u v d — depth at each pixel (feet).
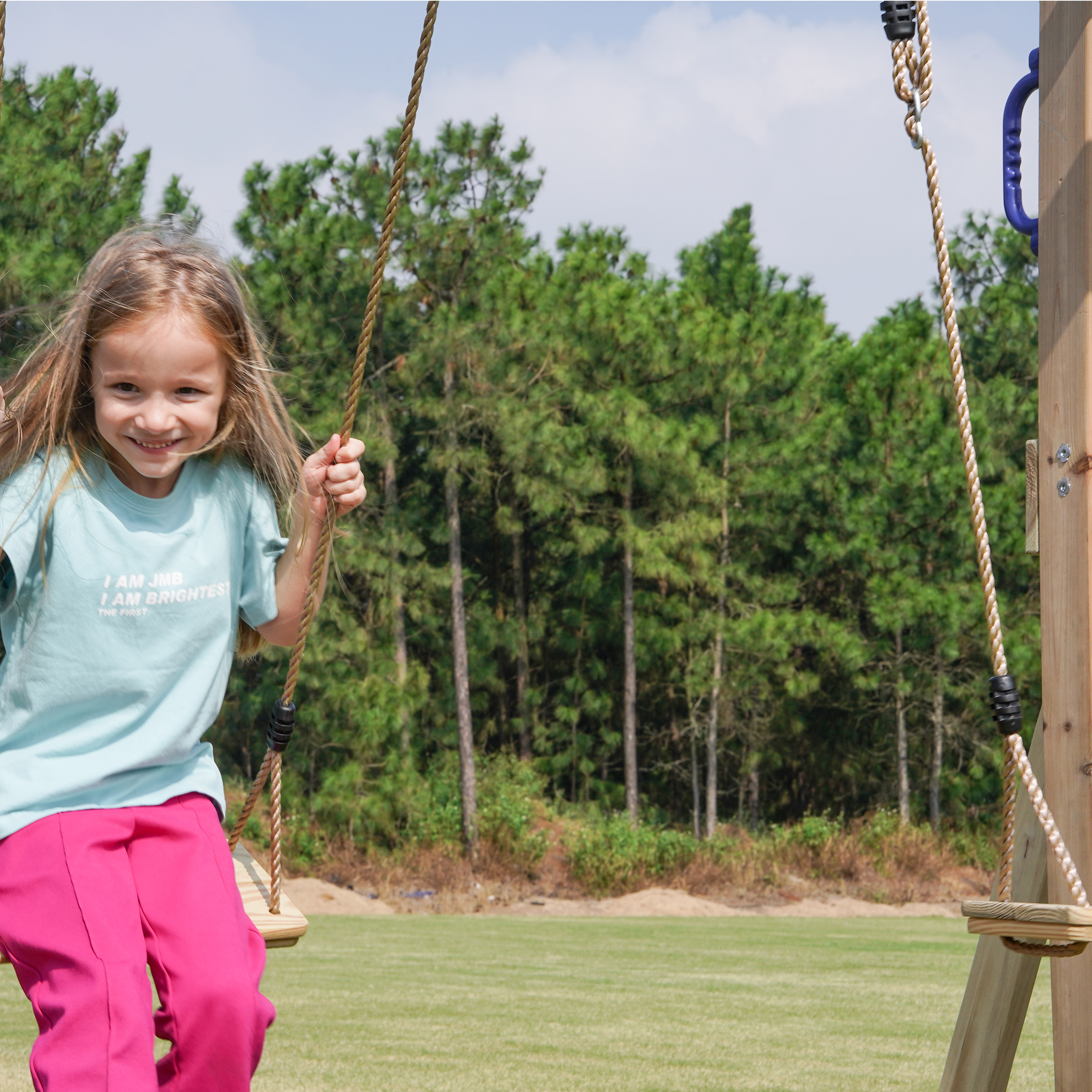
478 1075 15.98
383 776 63.67
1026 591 69.92
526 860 64.80
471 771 65.82
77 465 7.05
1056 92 9.96
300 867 62.18
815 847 67.46
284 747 8.35
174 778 7.01
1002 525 66.33
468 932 42.32
